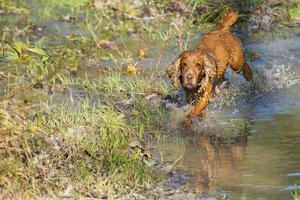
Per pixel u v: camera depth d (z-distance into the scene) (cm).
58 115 1277
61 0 2275
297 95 1462
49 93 1446
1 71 1577
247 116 1345
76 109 1320
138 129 1263
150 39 1877
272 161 1124
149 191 1015
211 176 1072
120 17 2084
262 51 1762
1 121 1098
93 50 1777
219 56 1406
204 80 1327
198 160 1136
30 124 1158
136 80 1509
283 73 1594
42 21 2053
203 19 2006
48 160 1083
